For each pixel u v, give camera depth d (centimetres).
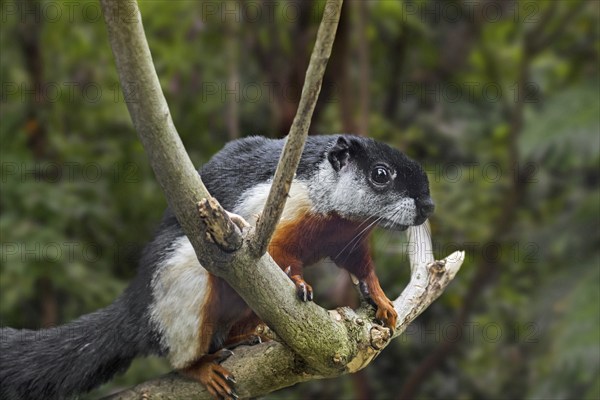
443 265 600
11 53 1127
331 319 524
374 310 597
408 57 1334
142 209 1180
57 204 1036
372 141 680
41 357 642
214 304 615
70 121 1177
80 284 1007
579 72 1277
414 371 1197
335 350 520
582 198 1120
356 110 1203
